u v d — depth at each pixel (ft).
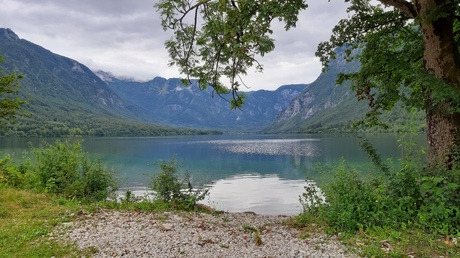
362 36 40.47
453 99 25.57
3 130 69.87
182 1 28.35
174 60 31.19
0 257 19.74
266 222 34.06
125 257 20.12
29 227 26.27
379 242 21.34
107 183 51.75
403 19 36.91
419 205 25.88
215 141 456.86
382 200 26.45
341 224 26.27
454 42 29.17
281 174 117.19
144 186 87.76
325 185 35.24
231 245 22.71
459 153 26.71
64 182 47.29
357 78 42.50
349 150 205.26
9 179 46.55
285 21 25.41
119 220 30.25
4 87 62.18
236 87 28.55
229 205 68.28
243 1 24.79
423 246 20.59
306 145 284.61
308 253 20.57
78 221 29.43
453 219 23.16
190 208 41.16
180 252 21.04
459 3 26.61
